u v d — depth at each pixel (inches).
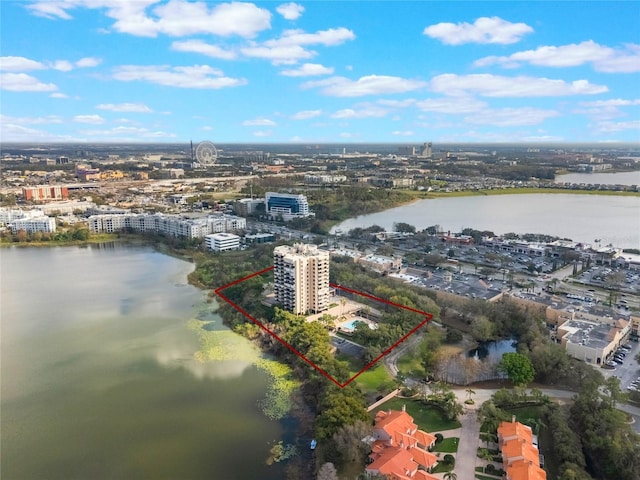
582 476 7647.6
